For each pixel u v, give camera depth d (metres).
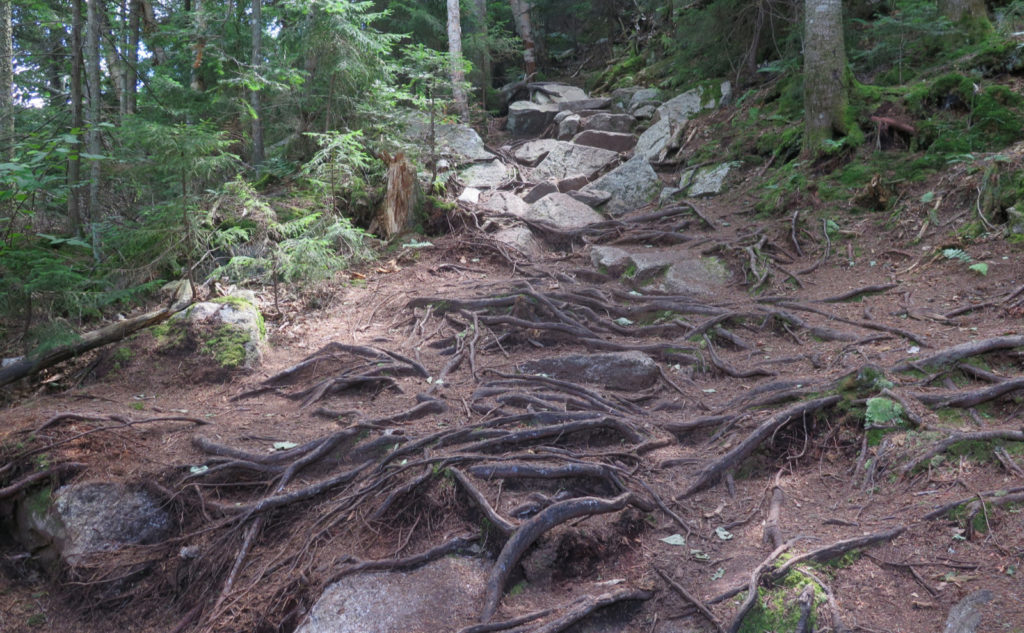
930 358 5.18
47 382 6.36
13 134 9.38
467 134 13.41
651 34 18.14
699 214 9.89
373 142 10.77
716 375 6.14
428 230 10.14
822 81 9.90
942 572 3.60
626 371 6.06
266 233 8.55
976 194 7.81
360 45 10.44
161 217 7.64
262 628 4.05
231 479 4.97
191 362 6.47
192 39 10.74
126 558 4.65
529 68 19.75
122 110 11.59
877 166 9.26
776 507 4.36
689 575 3.93
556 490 4.58
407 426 5.31
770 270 7.99
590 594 3.82
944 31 10.74
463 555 4.25
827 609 3.48
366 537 4.38
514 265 8.91
